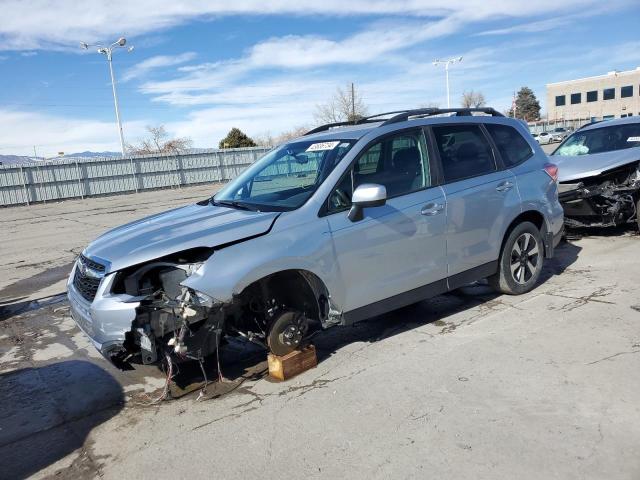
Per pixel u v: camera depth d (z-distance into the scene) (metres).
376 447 3.03
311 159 4.41
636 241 7.54
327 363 4.24
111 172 34.59
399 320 5.11
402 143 4.54
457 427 3.16
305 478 2.82
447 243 4.65
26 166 31.33
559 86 89.69
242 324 4.04
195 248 3.50
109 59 40.06
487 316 4.99
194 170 38.06
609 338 4.24
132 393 4.05
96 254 3.81
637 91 81.12
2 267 10.01
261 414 3.52
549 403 3.34
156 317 3.49
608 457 2.77
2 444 3.46
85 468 3.12
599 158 7.89
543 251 5.69
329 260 3.91
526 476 2.67
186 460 3.09
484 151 5.15
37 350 5.19
